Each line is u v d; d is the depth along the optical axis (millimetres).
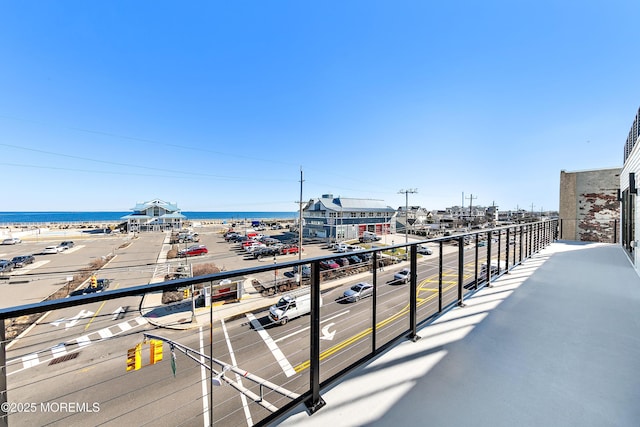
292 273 14633
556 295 3205
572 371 1794
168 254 22031
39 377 6031
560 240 9109
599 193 8906
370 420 1452
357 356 6379
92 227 49719
